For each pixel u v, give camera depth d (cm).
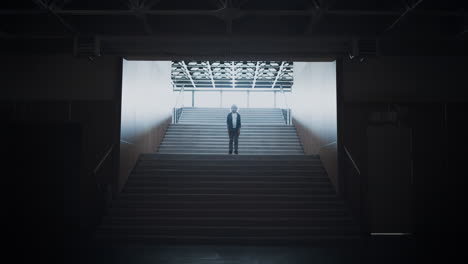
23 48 972
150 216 929
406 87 1044
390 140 1015
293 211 932
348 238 862
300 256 729
